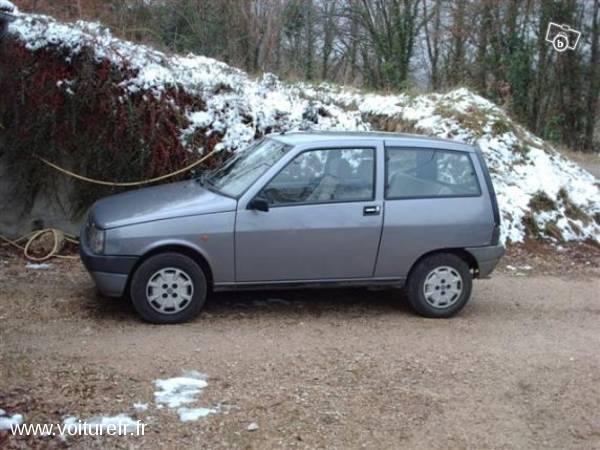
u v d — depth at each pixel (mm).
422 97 13438
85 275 8336
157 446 4309
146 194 7199
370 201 6863
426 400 5160
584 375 5793
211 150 10172
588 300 8305
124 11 17906
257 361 5715
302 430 4609
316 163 6855
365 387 5320
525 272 9570
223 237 6531
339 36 30484
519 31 29641
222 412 4777
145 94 9867
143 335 6203
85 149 9633
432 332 6727
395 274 7020
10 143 9500
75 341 5980
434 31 30625
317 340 6312
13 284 7793
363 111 12508
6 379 5070
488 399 5250
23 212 9664
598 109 30844
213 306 7164
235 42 23797
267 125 10719
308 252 6742
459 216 7062
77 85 9516
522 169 12016
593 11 30156
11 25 9352
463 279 7164
